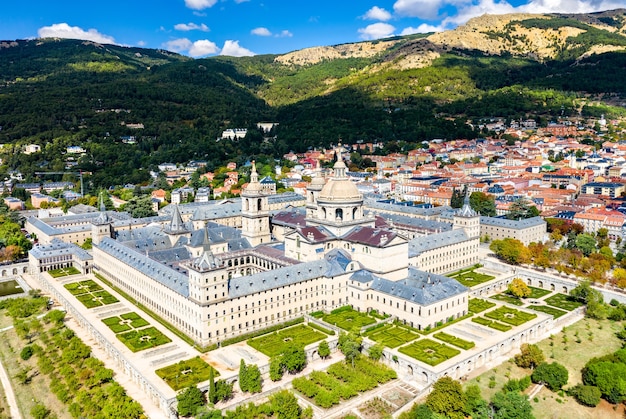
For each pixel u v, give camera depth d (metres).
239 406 193.00
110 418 184.25
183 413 187.38
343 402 199.88
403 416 187.50
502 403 189.25
